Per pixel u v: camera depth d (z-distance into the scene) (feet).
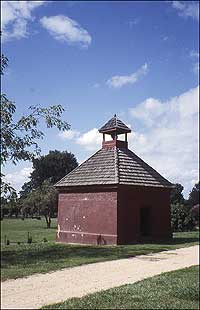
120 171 87.66
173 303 34.58
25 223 212.23
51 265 54.90
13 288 40.83
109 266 54.54
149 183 90.17
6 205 53.42
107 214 85.30
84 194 90.74
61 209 95.40
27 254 67.05
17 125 55.57
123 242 83.41
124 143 95.81
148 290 38.88
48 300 35.83
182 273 48.39
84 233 88.74
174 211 128.57
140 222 88.43
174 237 100.42
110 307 32.91
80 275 47.91
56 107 59.98
